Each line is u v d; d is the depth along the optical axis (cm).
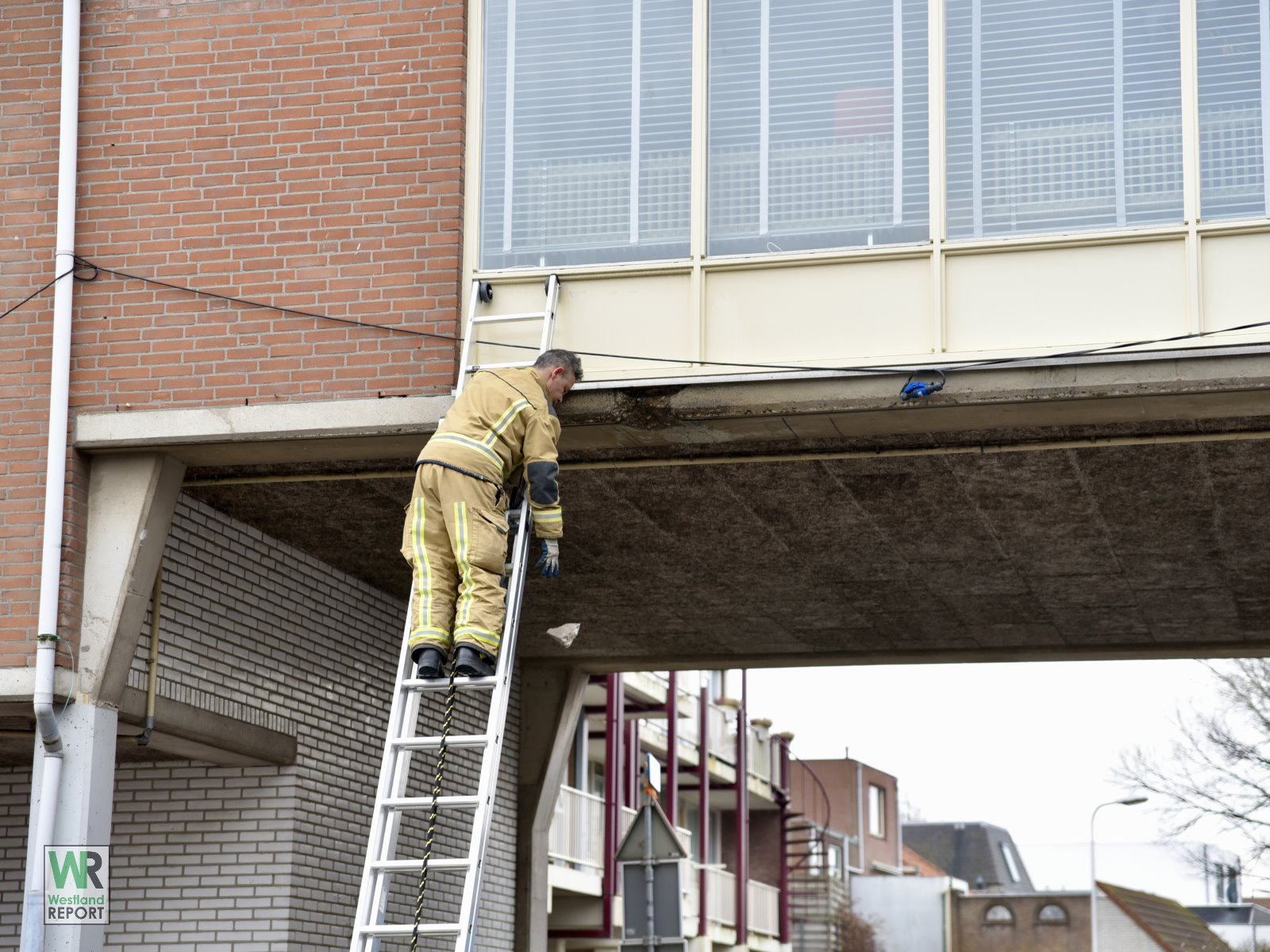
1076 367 781
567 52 880
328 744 1124
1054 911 5019
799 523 1057
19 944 1108
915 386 795
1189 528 1045
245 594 1043
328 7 902
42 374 894
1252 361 764
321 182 884
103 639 870
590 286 848
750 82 856
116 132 909
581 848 2086
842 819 5150
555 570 727
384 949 1175
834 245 827
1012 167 813
